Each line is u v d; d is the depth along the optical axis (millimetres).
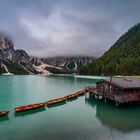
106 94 54219
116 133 31281
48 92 84688
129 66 186375
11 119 39625
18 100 64500
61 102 57000
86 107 50719
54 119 39312
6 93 80938
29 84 125000
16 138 29453
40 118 40156
